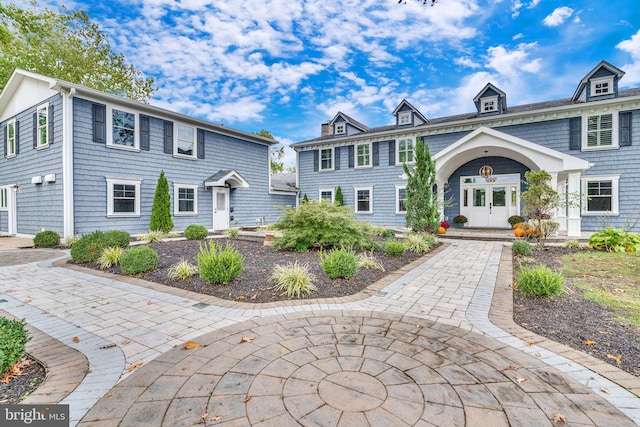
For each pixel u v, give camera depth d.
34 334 3.32
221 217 15.82
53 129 10.98
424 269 6.52
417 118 17.14
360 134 18.19
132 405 2.09
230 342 3.07
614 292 4.70
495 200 15.04
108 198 11.41
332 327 3.44
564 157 10.75
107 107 11.41
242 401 2.11
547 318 3.69
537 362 2.65
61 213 10.66
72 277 5.95
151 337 3.22
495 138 12.00
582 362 2.65
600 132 12.35
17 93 12.83
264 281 5.34
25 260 7.70
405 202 10.81
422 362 2.64
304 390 2.23
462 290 4.95
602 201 12.33
